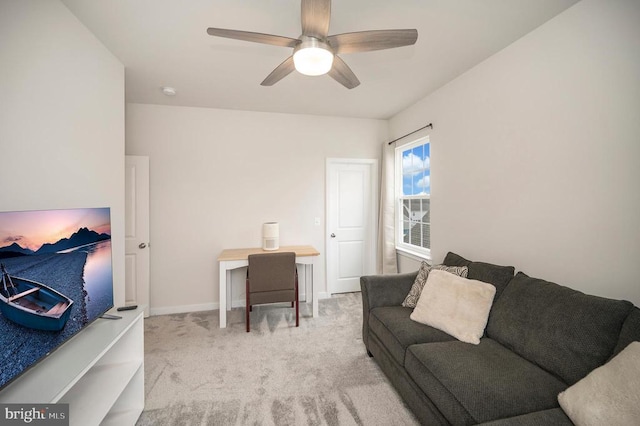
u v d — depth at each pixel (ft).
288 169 12.23
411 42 5.10
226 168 11.53
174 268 11.03
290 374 6.85
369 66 8.07
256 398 5.98
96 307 5.06
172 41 6.71
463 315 5.97
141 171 10.47
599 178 5.21
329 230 12.78
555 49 5.92
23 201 4.53
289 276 9.45
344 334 9.02
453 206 9.04
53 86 5.14
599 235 5.24
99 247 5.19
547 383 4.23
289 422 5.32
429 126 10.02
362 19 5.96
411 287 7.89
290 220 12.31
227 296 11.39
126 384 4.85
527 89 6.54
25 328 3.57
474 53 7.39
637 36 4.66
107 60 6.93
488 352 5.11
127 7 5.52
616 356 3.65
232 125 11.59
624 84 4.83
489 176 7.64
